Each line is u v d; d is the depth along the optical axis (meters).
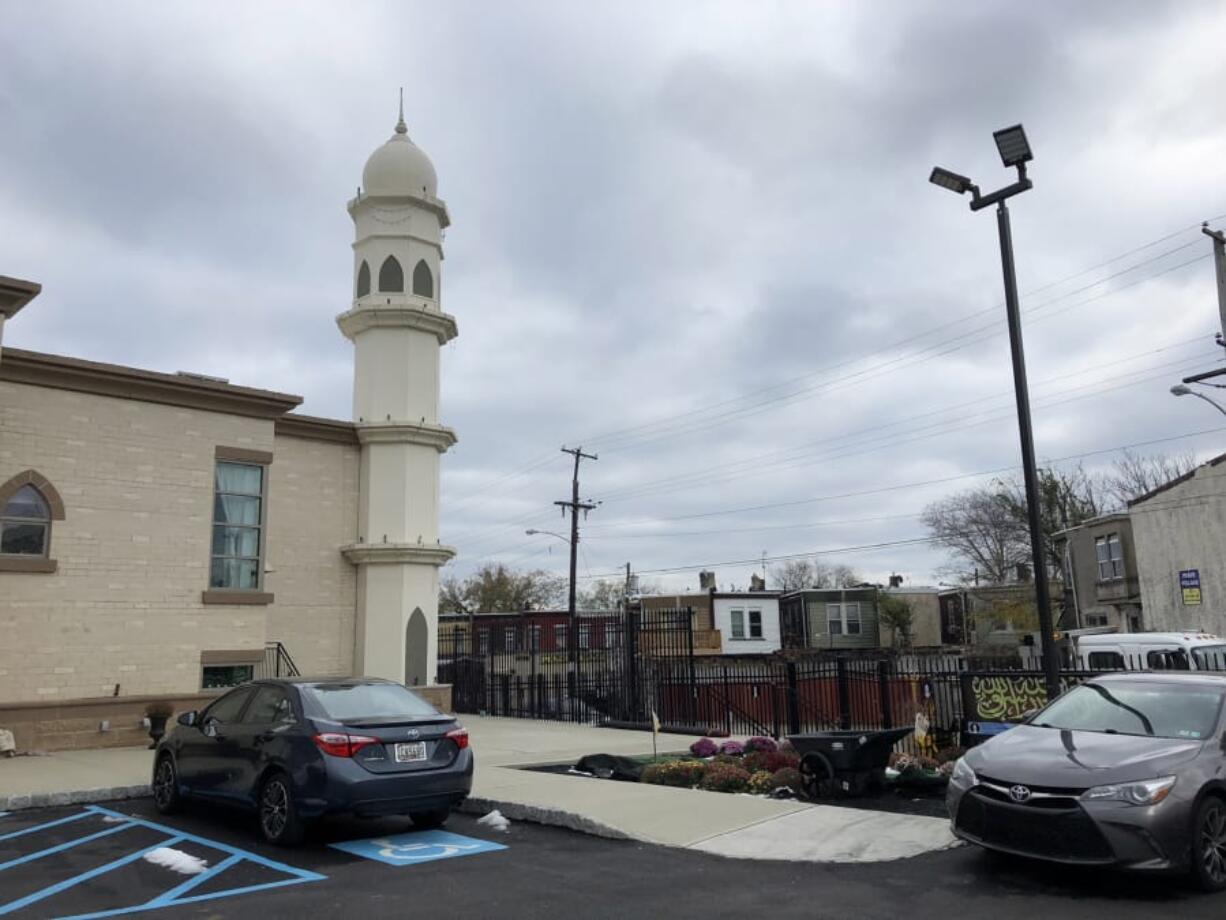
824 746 10.45
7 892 6.80
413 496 21.72
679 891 6.76
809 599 56.81
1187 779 6.58
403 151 23.00
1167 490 30.91
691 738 17.27
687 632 19.78
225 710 9.56
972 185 11.92
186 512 16.81
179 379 16.80
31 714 14.46
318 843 8.48
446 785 8.58
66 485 15.52
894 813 9.40
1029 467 11.01
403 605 21.06
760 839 8.35
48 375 15.45
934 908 6.26
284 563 20.33
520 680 23.20
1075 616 42.53
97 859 7.86
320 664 20.56
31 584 14.97
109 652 15.62
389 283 22.61
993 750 7.52
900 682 16.14
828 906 6.33
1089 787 6.56
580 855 7.98
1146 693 8.00
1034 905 6.29
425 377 22.53
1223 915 5.98
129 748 14.99
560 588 77.62
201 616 16.78
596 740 17.03
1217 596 28.88
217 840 8.59
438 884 6.98
